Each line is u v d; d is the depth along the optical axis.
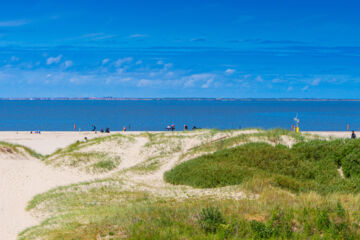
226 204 14.02
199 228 11.41
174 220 12.28
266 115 182.38
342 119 144.50
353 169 23.02
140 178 28.53
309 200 14.30
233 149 31.42
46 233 13.20
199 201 16.38
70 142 60.12
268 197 15.64
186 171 26.89
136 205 16.27
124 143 42.75
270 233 10.72
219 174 23.69
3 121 131.62
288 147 31.73
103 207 18.11
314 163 25.89
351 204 13.82
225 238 10.62
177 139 42.56
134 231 11.38
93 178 31.05
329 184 21.81
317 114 195.38
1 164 33.94
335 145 28.00
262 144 33.25
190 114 194.38
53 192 23.75
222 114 193.25
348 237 10.43
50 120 139.00
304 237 10.47
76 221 14.46
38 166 34.59
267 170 25.45
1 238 14.83
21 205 21.94
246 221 11.53
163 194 20.73
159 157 37.03
